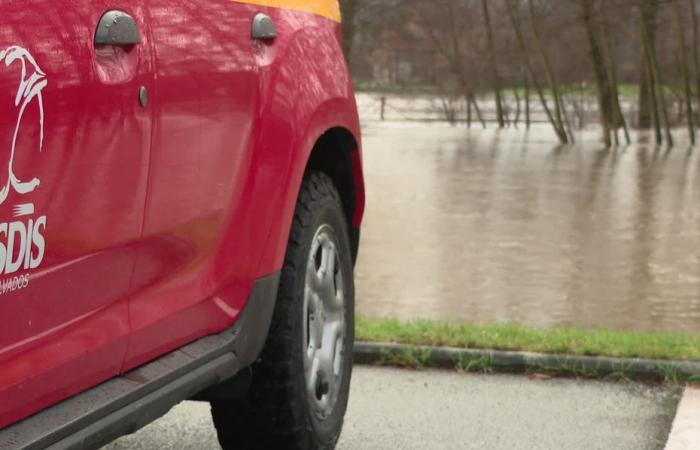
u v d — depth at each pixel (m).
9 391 2.72
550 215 21.39
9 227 2.65
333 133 4.59
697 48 49.53
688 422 5.35
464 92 58.06
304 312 4.18
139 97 3.15
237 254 3.77
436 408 5.57
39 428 2.80
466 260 15.84
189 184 3.45
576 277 14.51
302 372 4.14
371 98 62.72
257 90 3.84
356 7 27.36
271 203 3.91
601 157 37.38
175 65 3.34
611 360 6.20
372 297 12.89
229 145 3.67
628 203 23.61
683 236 18.66
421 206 22.70
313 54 4.31
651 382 6.12
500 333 6.91
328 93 4.34
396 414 5.45
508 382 6.09
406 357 6.38
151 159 3.23
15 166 2.66
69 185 2.87
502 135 50.88
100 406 2.99
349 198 4.83
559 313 12.06
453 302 12.62
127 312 3.21
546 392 5.89
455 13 56.94
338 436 4.48
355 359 6.44
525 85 56.62
